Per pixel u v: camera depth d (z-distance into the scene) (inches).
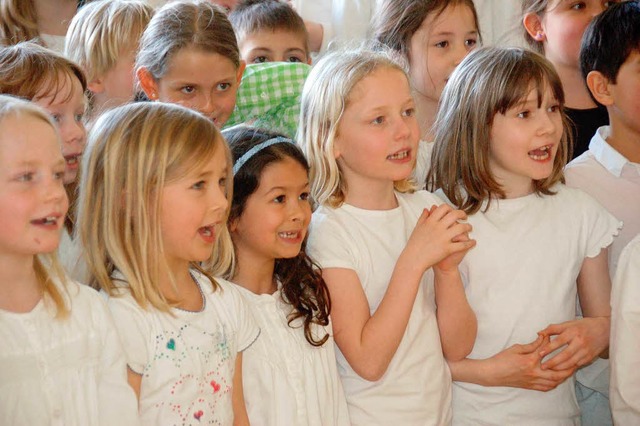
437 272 116.3
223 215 96.2
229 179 99.6
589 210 127.0
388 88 112.3
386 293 110.0
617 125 140.9
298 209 106.8
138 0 154.0
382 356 108.2
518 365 118.2
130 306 92.3
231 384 98.1
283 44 172.6
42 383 80.7
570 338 120.1
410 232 119.4
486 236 124.3
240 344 101.3
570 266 124.3
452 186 127.3
